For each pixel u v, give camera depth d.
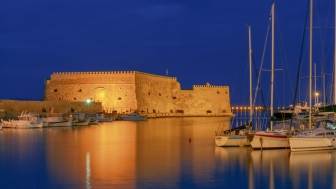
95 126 86.19
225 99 152.12
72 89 131.50
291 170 31.72
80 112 108.75
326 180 28.58
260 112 61.53
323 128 43.53
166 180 28.62
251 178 29.31
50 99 133.25
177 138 56.78
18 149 44.41
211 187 26.97
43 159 37.44
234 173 30.88
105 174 30.48
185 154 39.97
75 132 68.75
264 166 33.31
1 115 93.75
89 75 130.38
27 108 103.25
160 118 130.75
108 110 126.94
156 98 139.50
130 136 60.25
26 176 30.12
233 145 44.88
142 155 39.56
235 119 99.62
